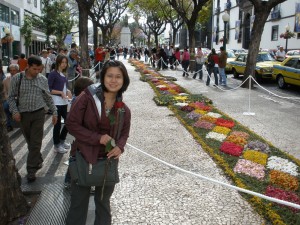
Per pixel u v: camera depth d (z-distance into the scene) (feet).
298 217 14.07
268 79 65.46
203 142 25.00
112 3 146.41
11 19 123.75
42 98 18.34
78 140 10.56
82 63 56.70
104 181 10.57
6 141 13.50
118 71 10.34
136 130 29.71
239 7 169.58
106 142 10.36
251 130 29.55
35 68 17.62
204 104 39.96
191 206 15.70
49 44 147.02
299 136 27.68
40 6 172.65
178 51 93.20
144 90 54.19
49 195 15.98
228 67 75.41
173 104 40.16
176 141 26.18
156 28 178.60
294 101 43.93
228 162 20.95
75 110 10.40
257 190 16.74
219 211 15.23
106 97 10.63
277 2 53.01
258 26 55.31
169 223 14.25
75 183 10.98
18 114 17.62
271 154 22.67
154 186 17.84
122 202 16.07
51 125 31.45
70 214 11.30
